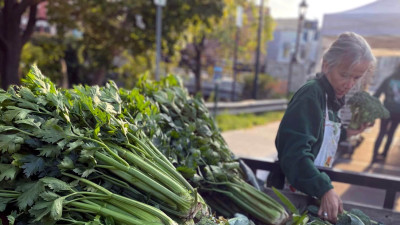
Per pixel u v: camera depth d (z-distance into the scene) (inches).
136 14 367.6
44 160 48.4
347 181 69.4
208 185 66.7
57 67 384.2
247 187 67.0
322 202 58.1
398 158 203.9
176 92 81.1
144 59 470.9
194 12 379.9
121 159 52.7
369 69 64.8
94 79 399.2
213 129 80.2
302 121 61.2
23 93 52.9
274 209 64.6
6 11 222.8
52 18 312.8
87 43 396.5
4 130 47.6
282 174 79.1
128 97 67.5
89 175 51.9
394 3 190.2
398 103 194.2
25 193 45.1
